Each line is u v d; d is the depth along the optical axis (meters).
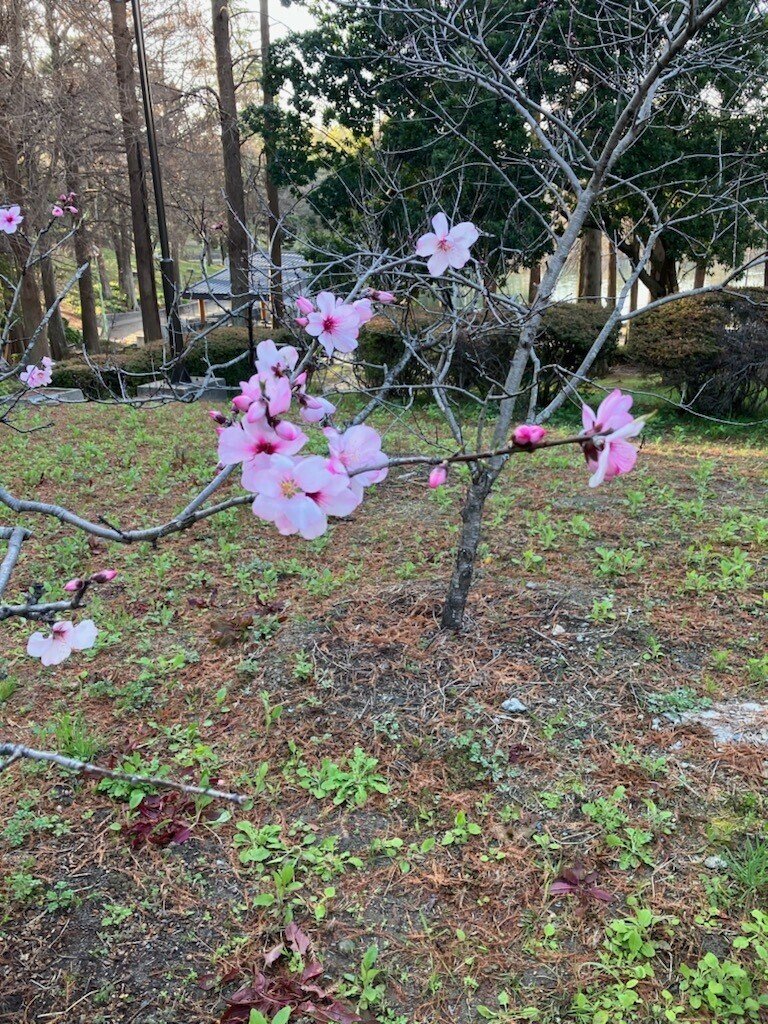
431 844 2.35
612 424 1.06
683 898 2.14
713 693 2.96
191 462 6.55
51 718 3.05
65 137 14.02
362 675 3.10
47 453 6.94
